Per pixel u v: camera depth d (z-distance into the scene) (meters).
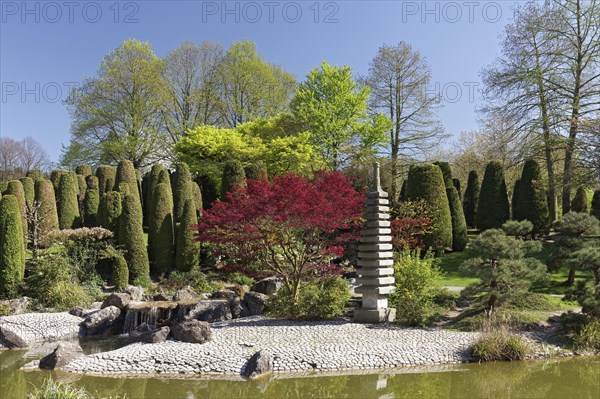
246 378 10.02
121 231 20.69
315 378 10.01
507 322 12.53
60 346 11.50
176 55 38.47
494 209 25.50
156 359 10.86
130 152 35.66
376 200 14.36
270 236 14.23
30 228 22.55
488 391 9.31
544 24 24.78
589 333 11.59
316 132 30.41
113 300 16.33
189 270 21.38
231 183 23.81
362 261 14.17
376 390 9.42
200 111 39.03
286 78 40.00
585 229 14.09
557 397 8.99
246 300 16.31
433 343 11.62
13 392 9.39
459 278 20.20
